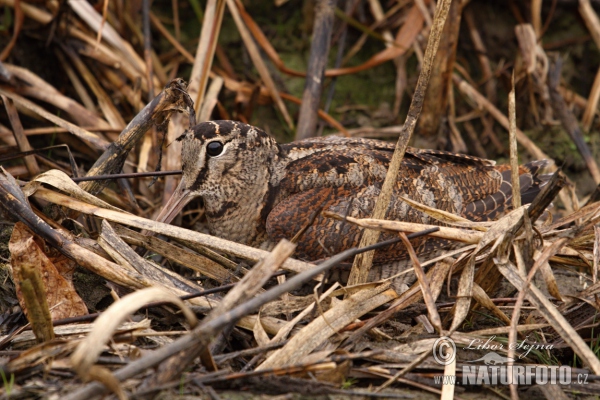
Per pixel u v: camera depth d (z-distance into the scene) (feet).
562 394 20.06
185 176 25.61
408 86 39.14
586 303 23.65
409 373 20.43
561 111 37.14
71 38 35.32
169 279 23.13
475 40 40.01
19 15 33.40
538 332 23.39
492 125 38.75
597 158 38.60
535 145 37.63
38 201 28.04
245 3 40.09
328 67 39.68
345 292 21.91
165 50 38.86
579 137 36.86
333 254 23.29
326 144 27.20
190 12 40.04
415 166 26.68
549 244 22.24
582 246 24.44
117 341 19.76
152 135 32.22
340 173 25.57
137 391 17.35
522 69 38.04
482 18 40.55
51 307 22.81
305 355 20.04
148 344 21.84
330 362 19.58
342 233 24.71
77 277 24.45
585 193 37.06
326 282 25.49
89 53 35.27
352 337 21.15
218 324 17.28
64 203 23.97
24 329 22.16
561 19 41.11
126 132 26.48
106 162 26.37
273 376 19.34
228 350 22.16
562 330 20.04
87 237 25.67
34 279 19.61
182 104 26.81
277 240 24.95
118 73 35.83
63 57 35.42
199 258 24.32
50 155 31.99
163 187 31.30
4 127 32.48
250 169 25.49
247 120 35.81
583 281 28.81
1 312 23.62
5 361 19.83
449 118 37.55
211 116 34.22
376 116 38.91
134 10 37.50
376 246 20.83
